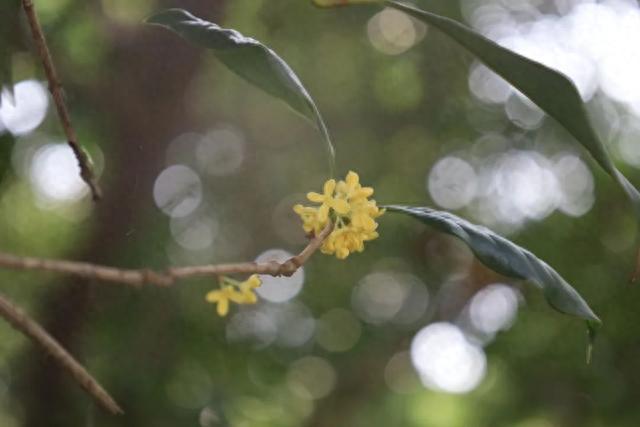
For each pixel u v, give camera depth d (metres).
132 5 1.43
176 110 1.42
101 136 1.39
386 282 2.40
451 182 2.28
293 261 0.65
